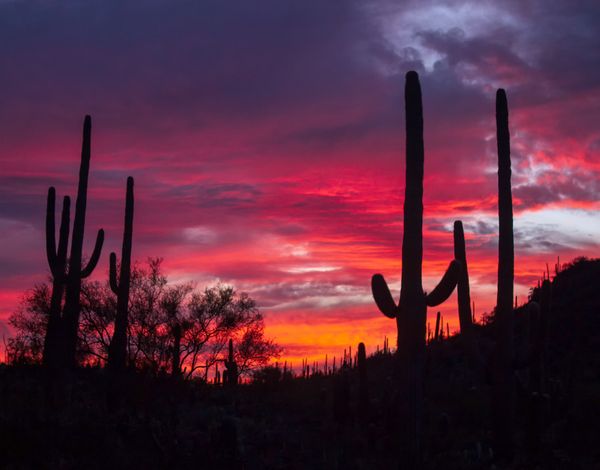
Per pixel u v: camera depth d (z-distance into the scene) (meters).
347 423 21.61
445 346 39.28
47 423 16.25
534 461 17.14
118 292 22.11
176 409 19.38
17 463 13.86
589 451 17.75
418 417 14.71
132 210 22.84
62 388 18.95
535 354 17.86
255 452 17.14
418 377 14.86
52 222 21.03
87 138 21.17
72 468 13.96
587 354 32.16
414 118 15.85
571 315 38.78
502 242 18.69
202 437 17.19
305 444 18.86
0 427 15.38
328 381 34.47
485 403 23.91
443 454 17.09
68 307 20.44
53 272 20.72
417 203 15.57
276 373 30.36
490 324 45.25
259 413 23.05
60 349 19.42
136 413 18.17
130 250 22.56
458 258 19.55
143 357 24.97
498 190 19.03
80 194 20.97
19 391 19.44
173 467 14.64
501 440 17.75
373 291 15.69
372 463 16.98
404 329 15.05
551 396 21.53
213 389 26.89
